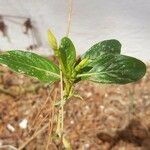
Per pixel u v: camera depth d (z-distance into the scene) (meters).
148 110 0.37
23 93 0.38
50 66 0.15
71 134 0.35
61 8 0.36
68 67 0.15
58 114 0.16
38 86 0.38
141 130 0.36
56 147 0.33
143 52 0.39
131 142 0.35
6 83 0.39
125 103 0.37
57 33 0.38
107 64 0.15
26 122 0.36
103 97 0.38
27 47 0.41
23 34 0.39
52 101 0.17
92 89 0.38
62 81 0.15
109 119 0.36
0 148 0.35
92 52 0.16
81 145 0.35
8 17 0.38
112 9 0.36
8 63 0.15
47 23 0.38
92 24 0.37
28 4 0.36
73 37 0.38
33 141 0.34
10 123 0.36
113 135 0.35
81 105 0.37
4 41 0.40
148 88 0.38
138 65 0.14
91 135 0.35
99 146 0.35
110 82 0.15
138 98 0.38
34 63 0.15
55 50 0.14
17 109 0.37
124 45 0.39
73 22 0.37
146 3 0.35
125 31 0.38
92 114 0.37
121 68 0.14
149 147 0.35
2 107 0.37
